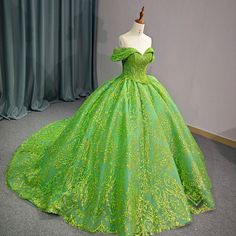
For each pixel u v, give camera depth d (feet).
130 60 6.14
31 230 5.69
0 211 6.04
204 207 6.57
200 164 6.94
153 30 10.30
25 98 10.27
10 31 8.99
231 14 8.67
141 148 5.87
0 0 8.68
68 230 5.74
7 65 9.26
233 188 7.63
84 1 10.91
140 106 6.07
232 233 6.16
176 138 6.39
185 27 9.58
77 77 11.87
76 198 5.88
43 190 6.31
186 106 10.43
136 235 5.55
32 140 8.10
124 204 5.45
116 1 10.94
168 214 5.87
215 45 9.20
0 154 7.93
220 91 9.56
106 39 11.73
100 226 5.67
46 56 10.42
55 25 10.40
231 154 9.30
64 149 6.17
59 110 10.85
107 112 6.09
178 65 10.12
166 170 5.97
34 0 9.26
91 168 5.90
